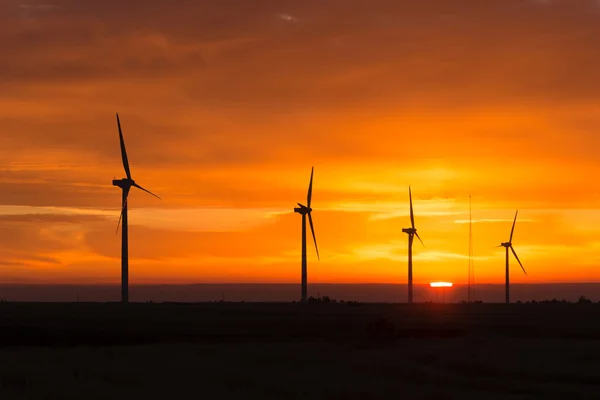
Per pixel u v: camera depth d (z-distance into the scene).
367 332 144.38
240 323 182.00
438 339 141.50
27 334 144.38
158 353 104.19
